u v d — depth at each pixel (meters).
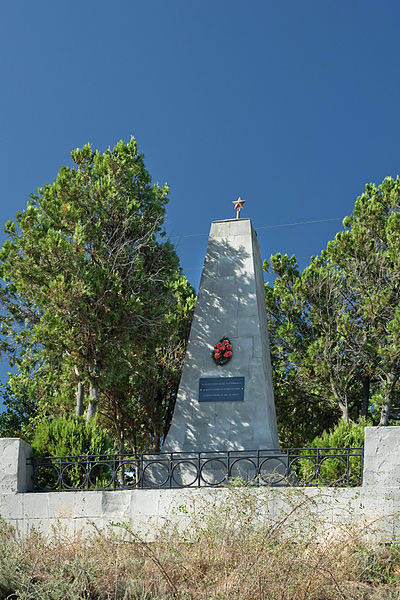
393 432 10.37
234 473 13.51
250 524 9.45
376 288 21.20
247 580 7.98
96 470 12.19
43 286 16.23
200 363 14.88
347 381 21.47
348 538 9.26
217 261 15.75
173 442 14.23
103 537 9.79
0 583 8.02
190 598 7.93
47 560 8.70
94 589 8.16
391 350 20.00
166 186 18.84
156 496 10.98
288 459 11.26
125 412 20.67
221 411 14.37
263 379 14.50
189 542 9.27
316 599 7.87
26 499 11.27
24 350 18.02
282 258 23.59
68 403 19.72
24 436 20.20
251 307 15.19
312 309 22.30
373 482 10.20
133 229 17.80
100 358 16.38
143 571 8.56
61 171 18.12
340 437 12.98
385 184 23.28
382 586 8.36
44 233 16.78
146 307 17.48
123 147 18.86
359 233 22.05
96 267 16.66
